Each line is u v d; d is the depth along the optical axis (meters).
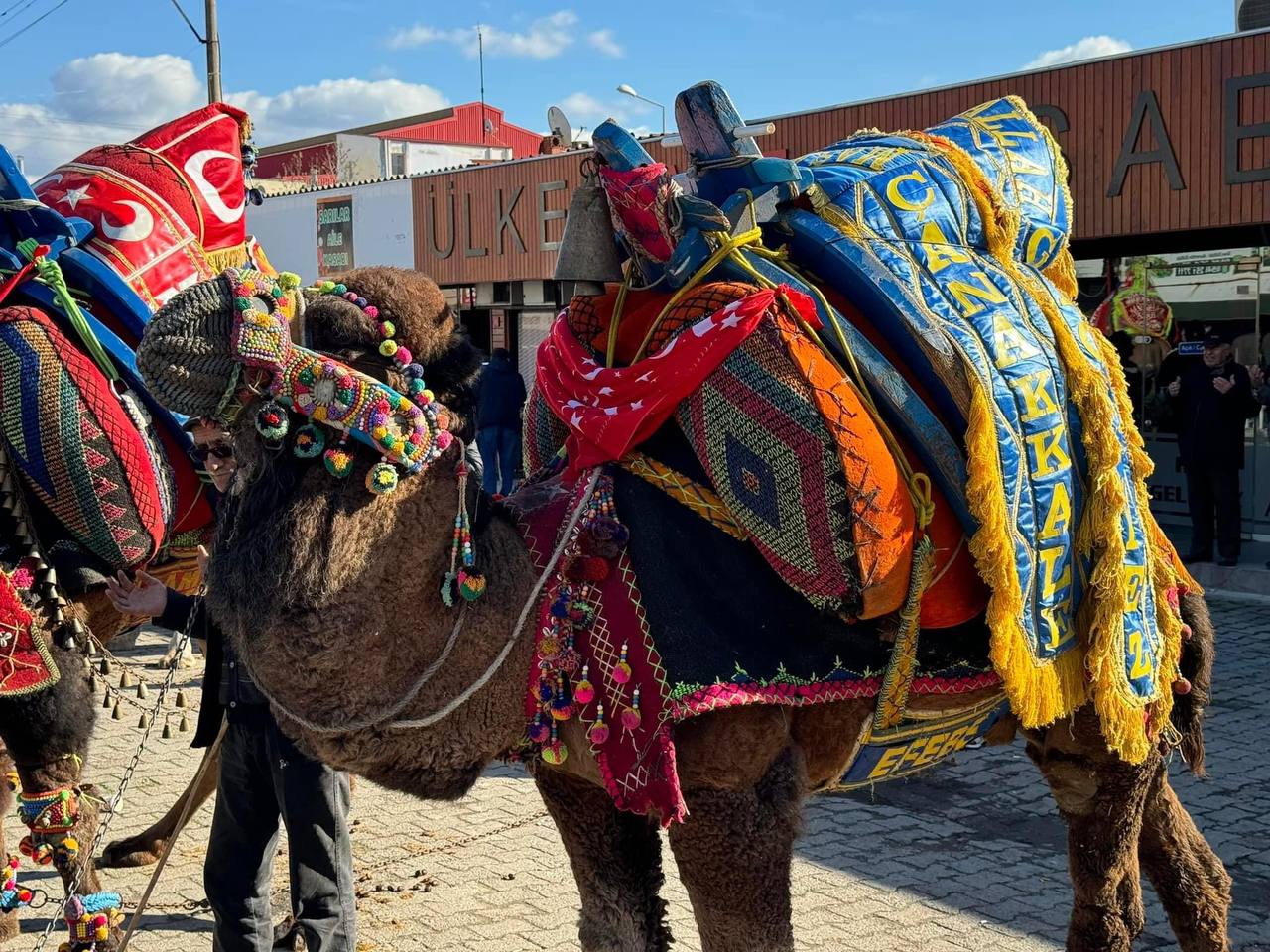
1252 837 5.21
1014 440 2.83
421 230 17.41
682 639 2.63
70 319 4.07
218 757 3.90
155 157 4.76
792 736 2.82
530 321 16.89
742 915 2.73
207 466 3.36
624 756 2.63
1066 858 5.07
